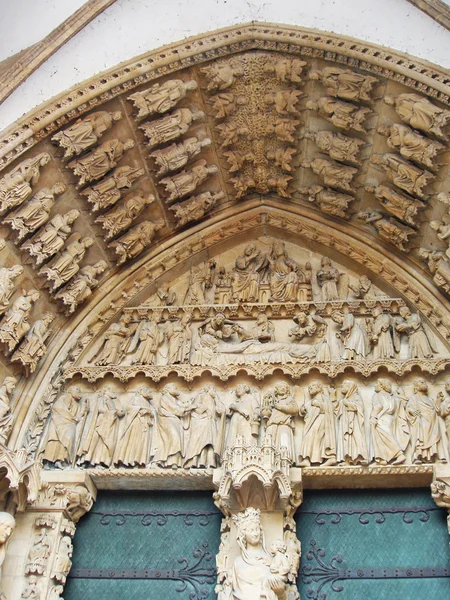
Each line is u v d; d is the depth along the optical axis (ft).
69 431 31.19
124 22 32.42
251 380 32.32
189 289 35.70
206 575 29.07
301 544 29.30
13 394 30.96
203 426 30.78
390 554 28.89
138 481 30.53
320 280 35.40
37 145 30.73
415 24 30.81
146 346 33.40
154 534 30.19
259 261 36.37
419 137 30.66
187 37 31.86
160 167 33.47
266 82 33.45
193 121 33.83
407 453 29.60
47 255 31.22
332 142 33.27
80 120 31.24
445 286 32.37
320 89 32.99
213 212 36.70
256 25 31.96
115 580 29.32
